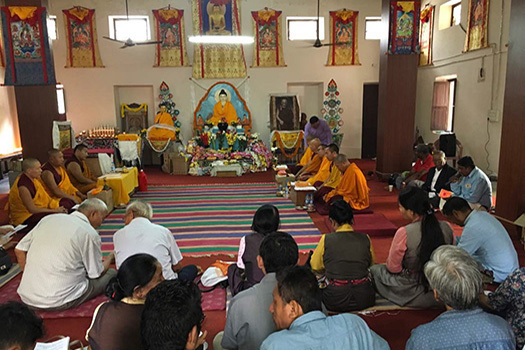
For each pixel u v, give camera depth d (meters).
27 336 1.45
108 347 1.73
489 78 7.34
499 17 7.01
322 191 6.18
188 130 10.89
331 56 10.82
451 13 8.95
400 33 7.75
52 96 7.44
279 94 10.61
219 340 2.38
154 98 10.74
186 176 9.11
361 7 10.69
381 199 6.77
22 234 4.98
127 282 1.80
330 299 2.95
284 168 7.30
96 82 10.51
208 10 10.41
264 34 10.64
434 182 5.89
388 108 8.00
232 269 3.26
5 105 9.51
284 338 1.47
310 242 4.74
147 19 10.49
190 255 4.38
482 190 5.03
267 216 2.92
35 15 7.16
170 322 1.44
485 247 3.06
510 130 4.76
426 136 9.91
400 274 3.12
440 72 9.16
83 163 6.49
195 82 10.70
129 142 8.70
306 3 10.59
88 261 3.03
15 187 5.07
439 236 2.89
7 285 3.65
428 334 1.59
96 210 3.25
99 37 10.38
